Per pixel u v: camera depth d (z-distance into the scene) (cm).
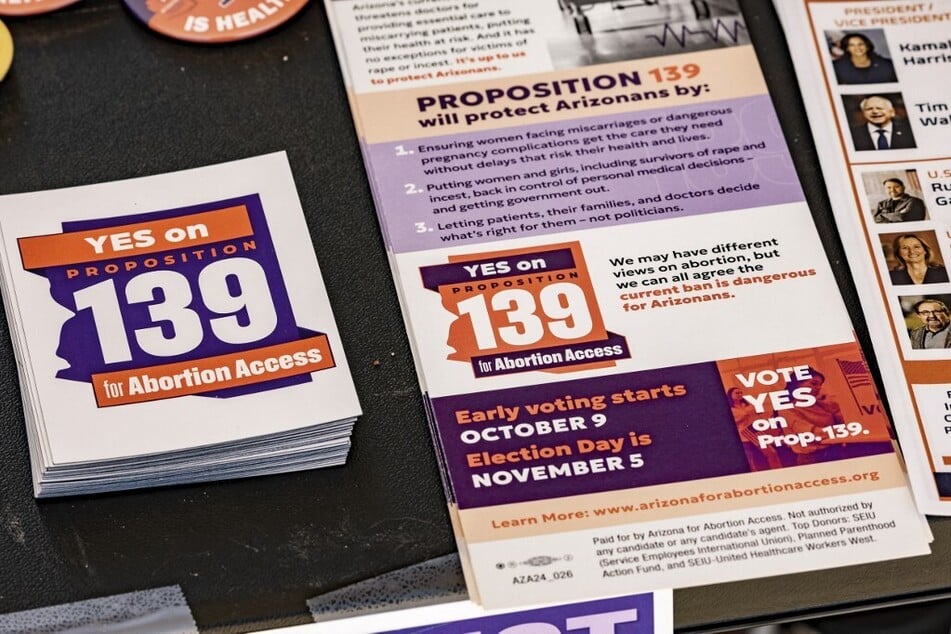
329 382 66
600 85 80
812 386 68
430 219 73
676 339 69
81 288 68
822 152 77
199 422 64
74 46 81
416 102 78
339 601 61
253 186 74
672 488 64
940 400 68
